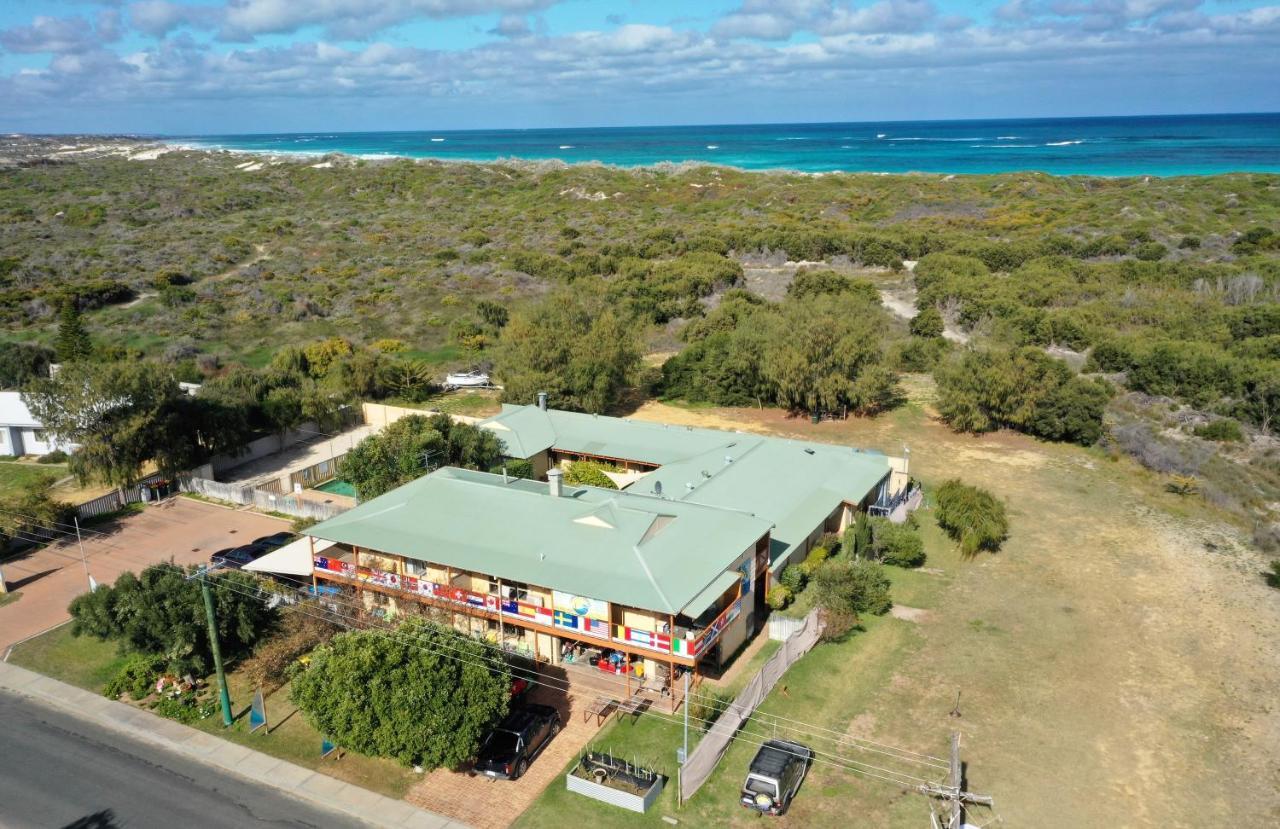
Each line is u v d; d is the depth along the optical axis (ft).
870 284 279.69
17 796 75.82
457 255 355.36
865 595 108.27
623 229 410.93
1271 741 84.64
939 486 152.15
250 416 169.78
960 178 523.29
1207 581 118.42
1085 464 163.53
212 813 73.72
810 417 191.21
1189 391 189.57
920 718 87.92
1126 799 76.43
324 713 76.74
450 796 75.92
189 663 92.73
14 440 163.94
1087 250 330.54
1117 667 97.76
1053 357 205.16
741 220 428.15
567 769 79.66
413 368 204.33
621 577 88.38
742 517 101.81
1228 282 263.29
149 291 296.10
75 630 97.91
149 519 138.10
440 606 96.02
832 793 76.43
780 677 94.22
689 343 241.76
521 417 154.40
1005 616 109.19
